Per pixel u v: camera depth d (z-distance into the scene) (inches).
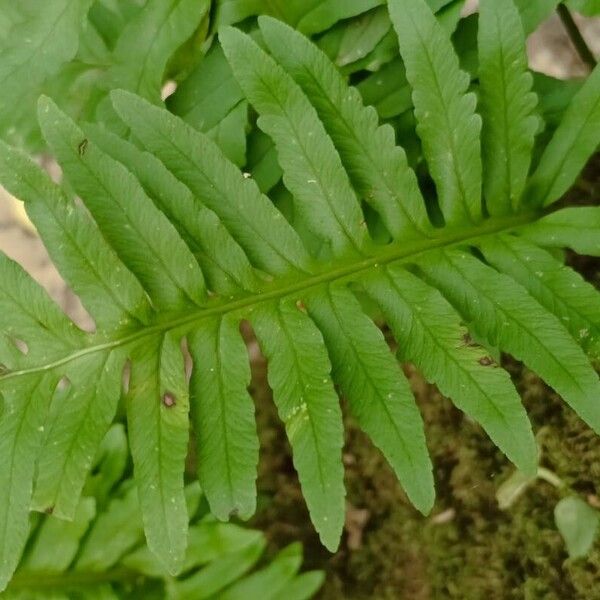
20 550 11.3
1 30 13.9
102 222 11.7
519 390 16.0
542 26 18.2
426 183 14.5
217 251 12.1
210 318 12.1
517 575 16.1
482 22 12.1
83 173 11.6
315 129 11.9
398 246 12.6
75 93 14.7
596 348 12.1
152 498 11.6
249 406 11.9
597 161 16.0
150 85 13.9
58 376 11.8
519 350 11.9
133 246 11.8
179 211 11.9
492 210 12.9
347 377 12.1
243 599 16.2
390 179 12.4
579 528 15.0
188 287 12.0
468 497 16.5
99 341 11.9
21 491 11.5
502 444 11.6
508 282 12.3
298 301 12.3
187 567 16.1
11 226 21.3
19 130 14.3
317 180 12.1
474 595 16.4
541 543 15.8
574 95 13.3
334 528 11.5
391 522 17.3
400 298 12.3
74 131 11.5
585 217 12.7
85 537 16.3
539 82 14.2
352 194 12.2
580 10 12.9
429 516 16.9
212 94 13.9
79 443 11.7
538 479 15.8
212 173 12.0
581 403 11.7
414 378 16.9
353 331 12.2
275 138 12.0
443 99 12.2
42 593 16.0
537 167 13.5
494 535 16.3
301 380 11.8
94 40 14.8
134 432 11.8
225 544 16.2
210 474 11.7
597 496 15.4
